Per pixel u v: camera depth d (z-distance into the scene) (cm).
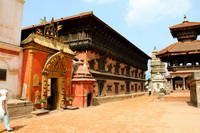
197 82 1557
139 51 4116
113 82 2761
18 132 713
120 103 2208
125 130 742
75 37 2198
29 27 2516
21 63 1221
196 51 2562
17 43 1205
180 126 799
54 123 896
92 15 2034
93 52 2255
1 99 721
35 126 823
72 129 765
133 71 3856
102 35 2473
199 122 884
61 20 2203
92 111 1377
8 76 1121
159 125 831
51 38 1469
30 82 1166
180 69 2750
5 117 719
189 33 3022
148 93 4588
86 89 1652
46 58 1345
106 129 762
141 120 972
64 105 1457
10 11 1172
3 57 1093
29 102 1109
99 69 2375
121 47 3191
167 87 5203
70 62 1634
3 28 1111
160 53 2888
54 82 1480
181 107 1587
